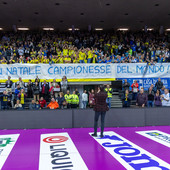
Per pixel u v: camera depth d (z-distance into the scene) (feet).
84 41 63.82
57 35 68.18
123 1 50.37
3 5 51.62
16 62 45.83
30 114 25.49
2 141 18.70
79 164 12.51
